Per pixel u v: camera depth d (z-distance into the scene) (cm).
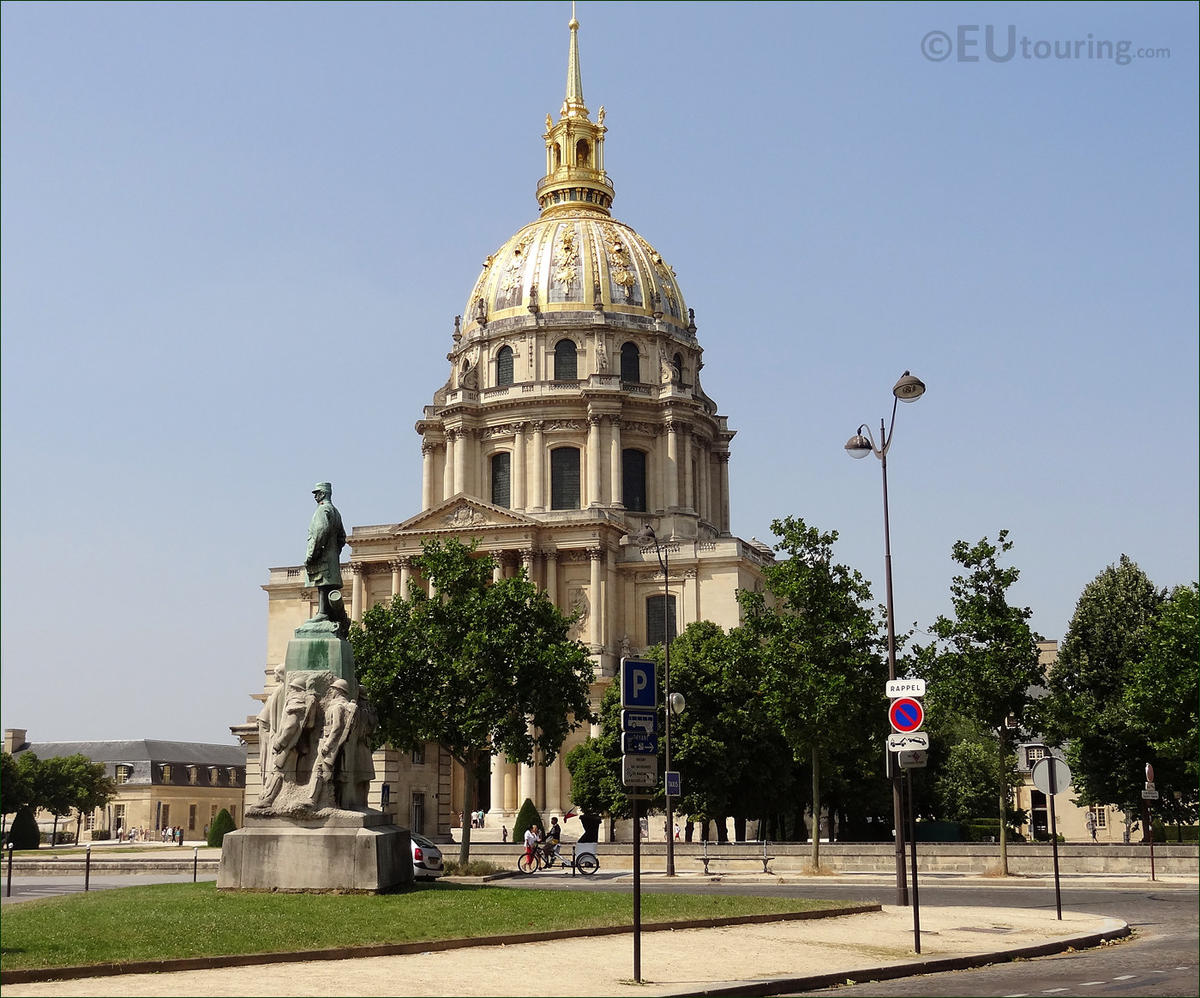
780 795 10419
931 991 2500
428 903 3519
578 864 6938
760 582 14638
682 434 15425
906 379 4556
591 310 15688
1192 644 7438
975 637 6419
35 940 2708
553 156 17662
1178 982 2514
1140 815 9006
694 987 2470
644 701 2719
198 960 2603
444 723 6925
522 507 15025
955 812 13000
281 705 3934
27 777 15850
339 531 4178
